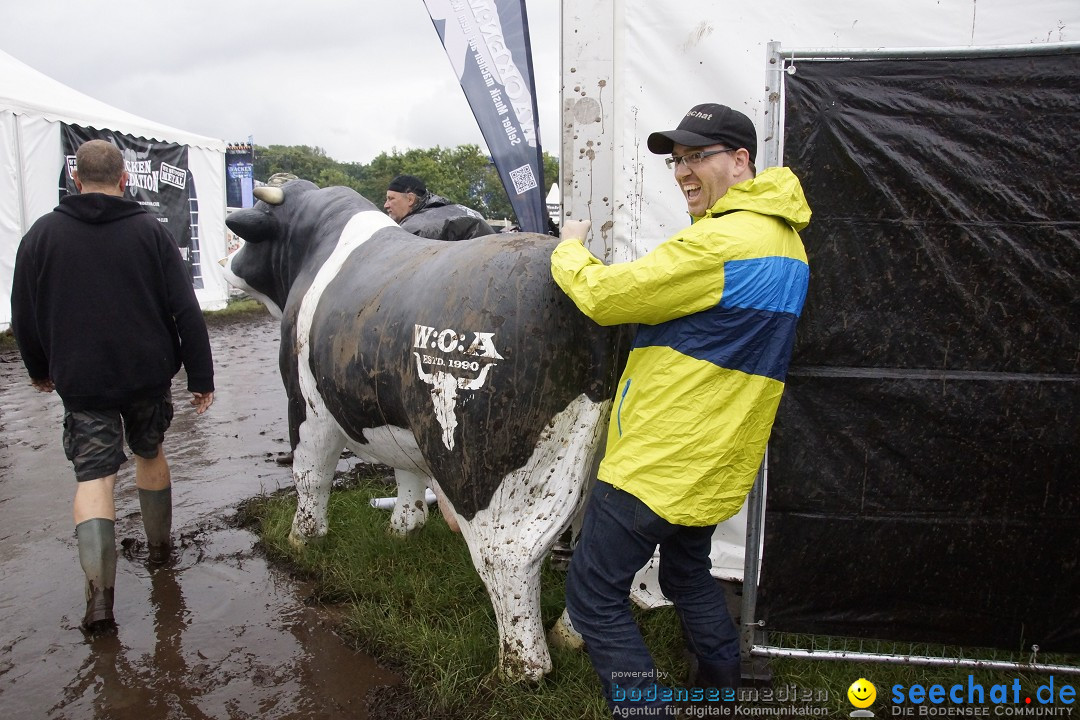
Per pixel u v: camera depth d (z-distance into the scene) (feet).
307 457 10.21
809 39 8.90
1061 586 7.62
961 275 7.28
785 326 6.18
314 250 10.21
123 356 9.32
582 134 9.42
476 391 6.91
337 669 8.50
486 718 7.44
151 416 10.15
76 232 9.07
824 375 7.55
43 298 9.09
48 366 9.89
